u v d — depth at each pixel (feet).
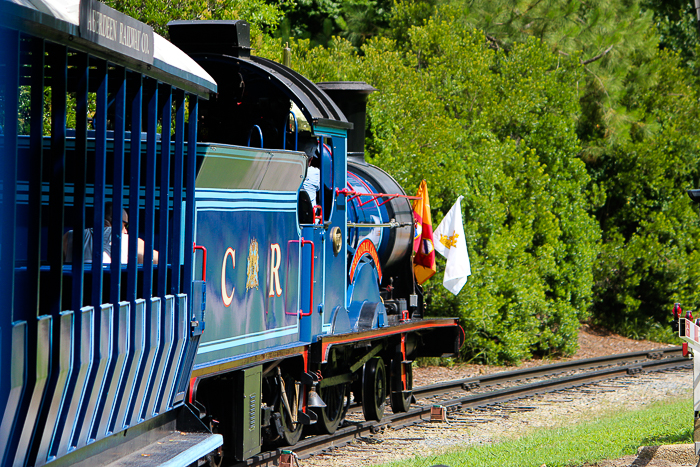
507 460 41.01
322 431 48.47
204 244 32.94
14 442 21.33
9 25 19.48
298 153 40.32
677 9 159.63
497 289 89.61
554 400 66.23
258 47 79.05
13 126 19.98
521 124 107.04
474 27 125.90
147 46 26.25
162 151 28.84
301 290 43.04
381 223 55.77
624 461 39.34
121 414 26.78
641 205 126.62
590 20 132.67
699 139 130.62
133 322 26.43
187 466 27.84
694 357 36.68
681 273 120.16
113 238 25.38
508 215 99.40
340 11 143.43
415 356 65.00
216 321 34.12
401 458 44.91
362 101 58.90
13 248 20.07
